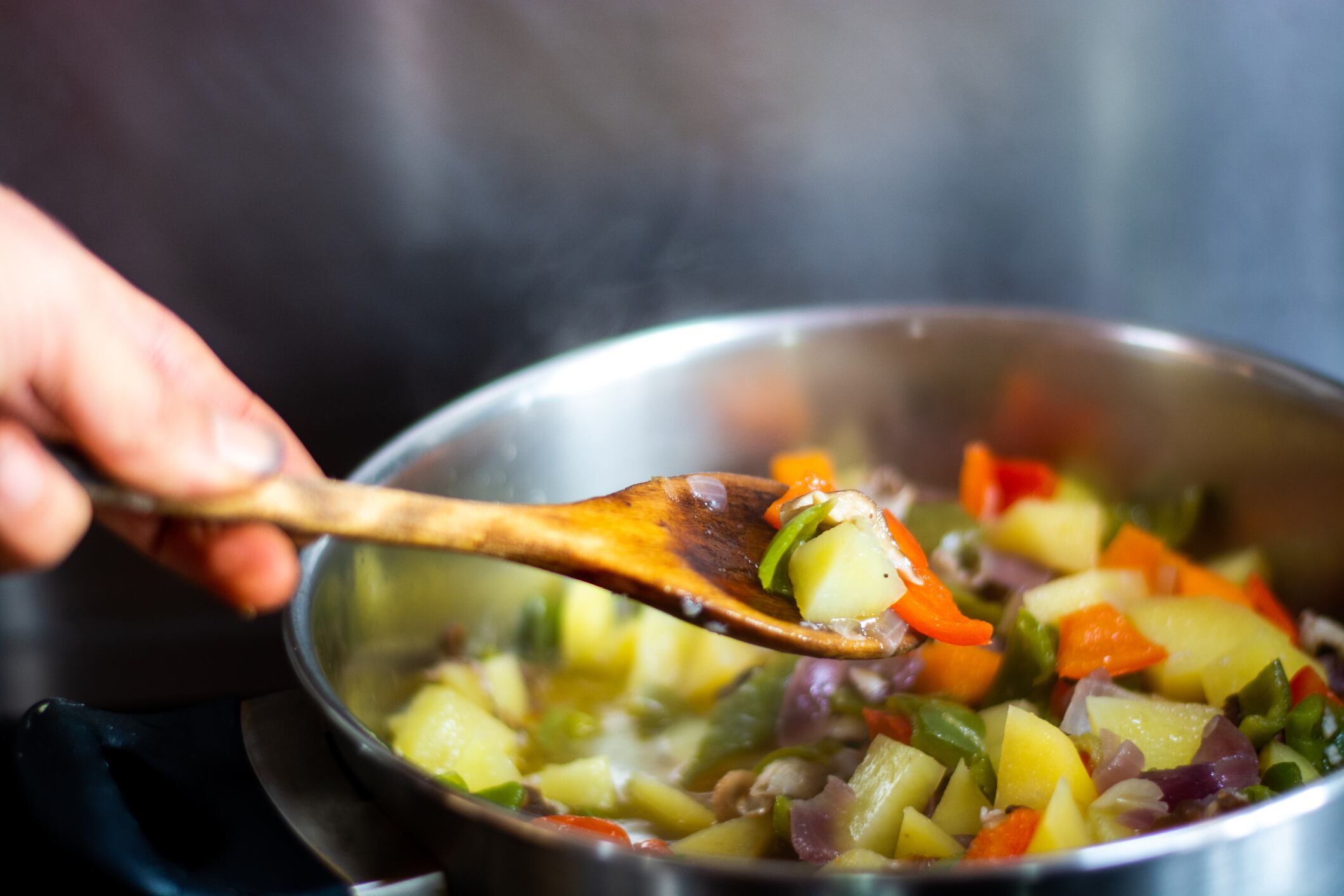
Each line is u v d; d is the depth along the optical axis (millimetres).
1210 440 605
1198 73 674
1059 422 631
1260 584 589
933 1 660
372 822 471
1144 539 607
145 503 440
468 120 667
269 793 477
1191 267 706
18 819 596
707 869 425
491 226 682
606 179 678
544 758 568
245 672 699
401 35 653
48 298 423
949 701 544
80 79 649
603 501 490
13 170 659
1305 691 546
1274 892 435
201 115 658
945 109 677
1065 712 547
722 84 668
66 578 699
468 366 700
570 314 698
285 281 682
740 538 503
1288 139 685
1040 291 709
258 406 512
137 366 430
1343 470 570
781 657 581
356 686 537
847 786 524
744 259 696
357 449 707
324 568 520
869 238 697
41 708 477
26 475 425
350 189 672
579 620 613
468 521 472
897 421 645
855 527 497
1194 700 558
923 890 418
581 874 437
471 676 584
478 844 449
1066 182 690
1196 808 497
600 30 658
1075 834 490
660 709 590
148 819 468
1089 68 672
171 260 675
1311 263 705
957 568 610
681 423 628
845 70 668
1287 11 663
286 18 648
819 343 630
